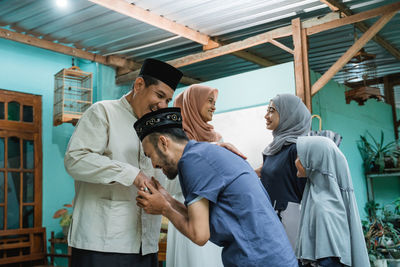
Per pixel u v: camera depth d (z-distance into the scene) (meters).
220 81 5.58
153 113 1.62
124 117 1.91
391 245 4.95
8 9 5.02
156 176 2.03
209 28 5.77
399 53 7.60
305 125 2.80
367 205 6.58
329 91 6.03
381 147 7.12
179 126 1.66
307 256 2.10
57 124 5.89
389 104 8.71
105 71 6.78
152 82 1.83
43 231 5.58
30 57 5.93
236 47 5.81
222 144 1.98
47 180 5.86
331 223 2.06
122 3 4.84
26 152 5.71
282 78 5.10
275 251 1.45
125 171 1.71
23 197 5.59
